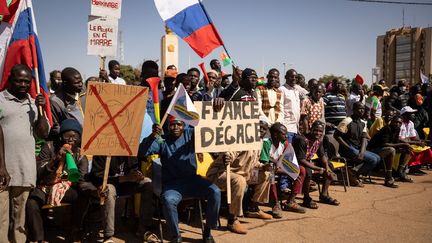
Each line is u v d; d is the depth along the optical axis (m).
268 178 5.71
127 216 5.56
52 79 7.78
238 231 5.20
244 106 5.17
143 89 4.26
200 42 5.97
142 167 5.25
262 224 5.62
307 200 6.54
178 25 5.91
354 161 8.07
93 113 4.06
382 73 71.69
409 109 9.68
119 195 4.82
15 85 4.02
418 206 6.66
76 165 4.52
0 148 3.77
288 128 7.39
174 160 4.88
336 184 8.35
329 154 8.08
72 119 4.68
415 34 66.50
